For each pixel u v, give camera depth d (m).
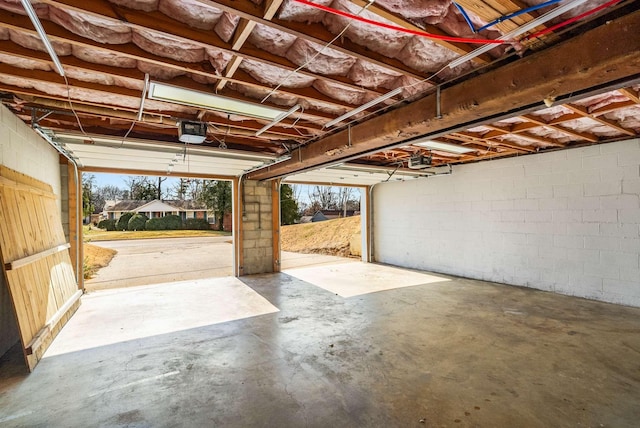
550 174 5.21
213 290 5.52
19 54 2.01
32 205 3.50
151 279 7.07
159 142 3.92
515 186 5.69
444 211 6.98
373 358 2.87
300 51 2.16
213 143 4.50
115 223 25.69
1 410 2.14
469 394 2.28
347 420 2.01
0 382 2.51
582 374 2.54
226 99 2.72
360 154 4.01
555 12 1.64
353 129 3.60
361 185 8.79
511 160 5.74
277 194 7.24
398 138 3.31
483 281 6.12
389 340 3.28
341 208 31.14
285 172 5.61
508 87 2.21
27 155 3.52
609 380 2.45
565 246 5.04
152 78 2.44
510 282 5.79
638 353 2.91
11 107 3.02
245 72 2.44
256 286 5.81
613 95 3.04
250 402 2.22
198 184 32.00
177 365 2.78
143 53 2.06
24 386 2.45
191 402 2.22
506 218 5.82
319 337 3.38
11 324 3.13
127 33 1.94
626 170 4.40
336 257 10.44
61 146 3.89
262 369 2.69
